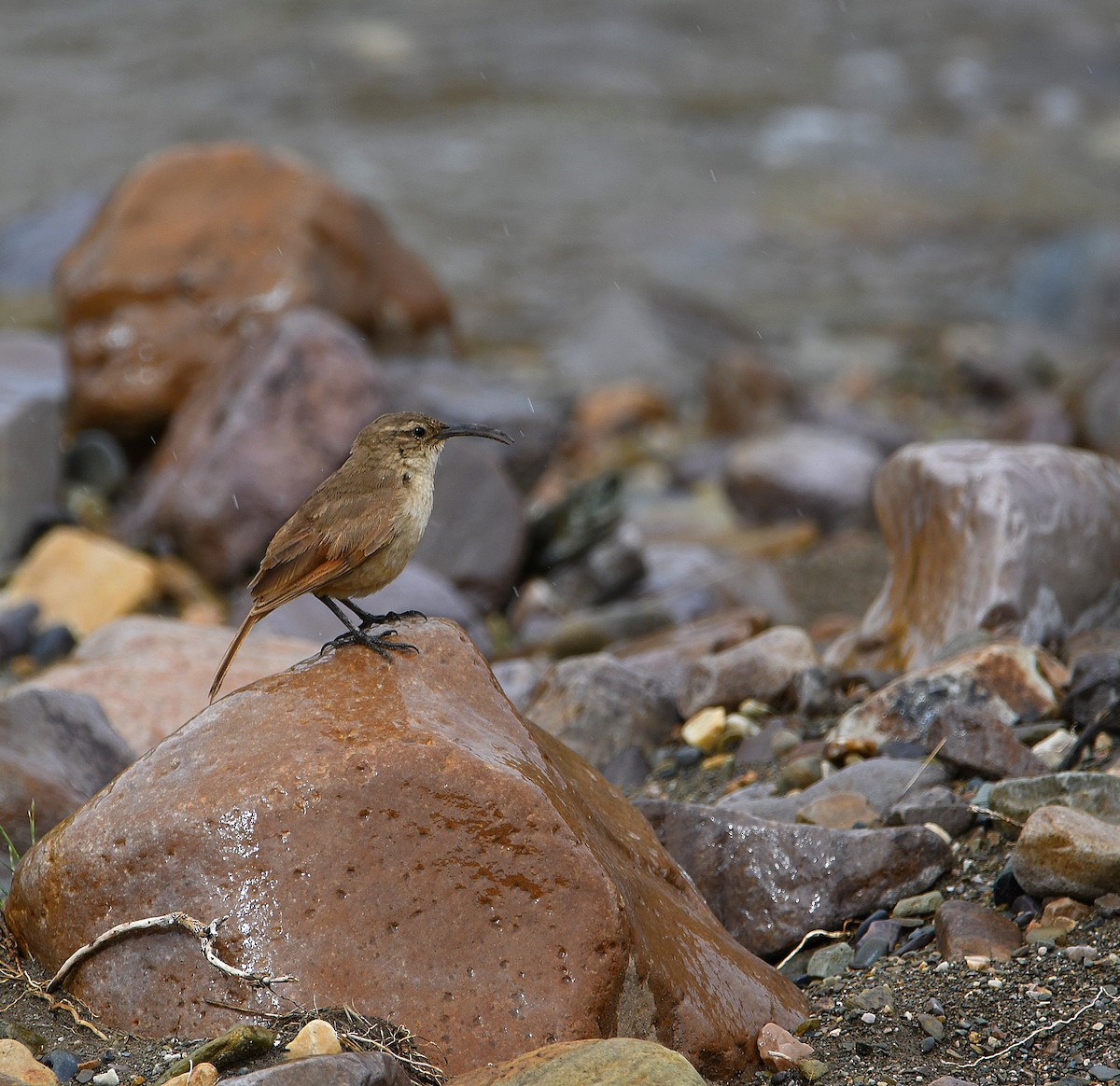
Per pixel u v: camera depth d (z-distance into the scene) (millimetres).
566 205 37125
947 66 47938
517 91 44562
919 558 12812
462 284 32562
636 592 17656
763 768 11430
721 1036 7465
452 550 17391
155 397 20219
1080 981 7809
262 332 19219
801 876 9016
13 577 17750
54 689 10844
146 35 47750
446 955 7180
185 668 13078
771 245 35531
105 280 20547
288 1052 6793
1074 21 52219
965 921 8422
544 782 7645
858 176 39438
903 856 9055
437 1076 6914
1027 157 40781
